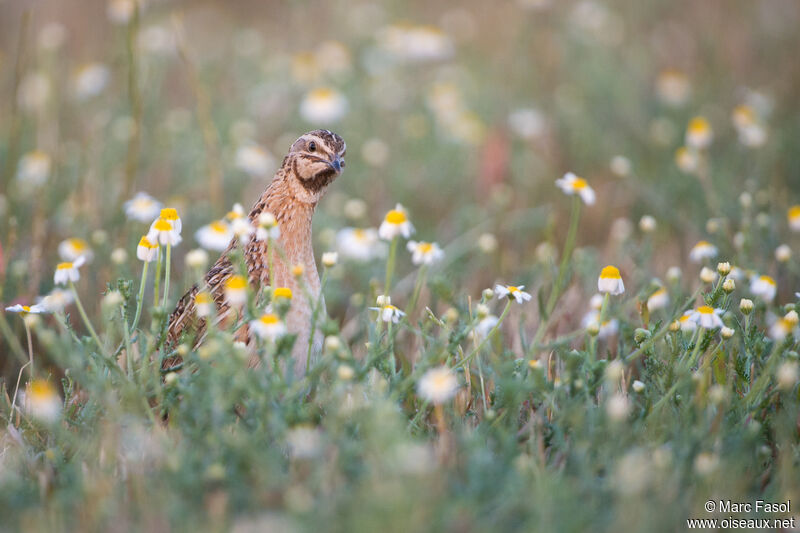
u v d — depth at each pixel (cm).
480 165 1580
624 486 611
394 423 649
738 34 2141
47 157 1439
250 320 787
